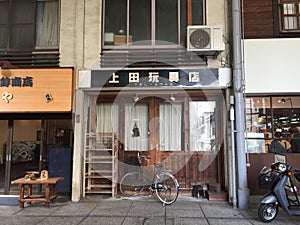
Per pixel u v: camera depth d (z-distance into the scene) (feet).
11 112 19.76
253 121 19.84
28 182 17.79
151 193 20.89
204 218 15.80
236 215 16.34
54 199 19.24
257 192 19.20
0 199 19.69
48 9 21.74
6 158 20.80
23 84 19.66
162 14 21.34
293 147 19.62
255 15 20.07
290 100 19.89
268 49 19.43
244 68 19.38
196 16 21.04
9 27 21.33
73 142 20.47
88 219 15.67
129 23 21.30
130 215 16.37
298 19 19.94
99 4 21.04
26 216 16.24
